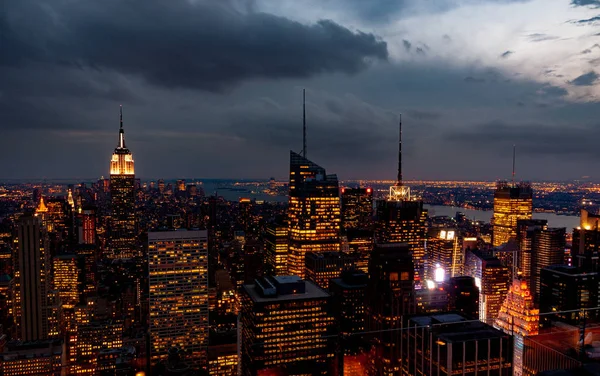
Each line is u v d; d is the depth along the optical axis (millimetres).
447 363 162250
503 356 165625
